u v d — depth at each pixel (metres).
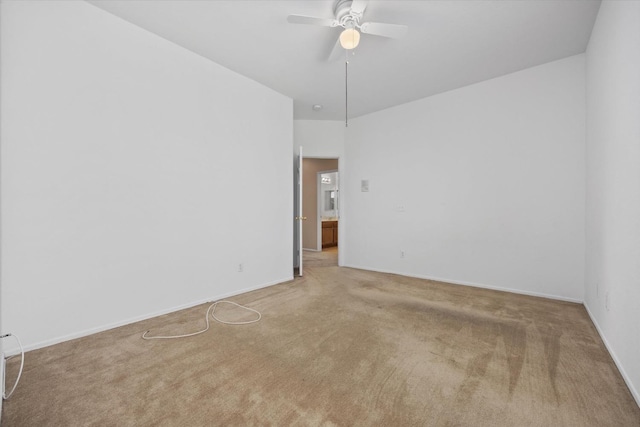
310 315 2.71
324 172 6.88
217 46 2.86
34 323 2.00
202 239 3.05
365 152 4.94
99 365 1.81
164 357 1.91
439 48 2.89
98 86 2.30
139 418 1.34
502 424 1.31
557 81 3.15
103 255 2.33
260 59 3.11
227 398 1.49
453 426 1.29
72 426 1.29
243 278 3.49
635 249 1.57
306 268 5.04
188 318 2.62
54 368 1.77
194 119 2.97
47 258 2.06
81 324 2.21
